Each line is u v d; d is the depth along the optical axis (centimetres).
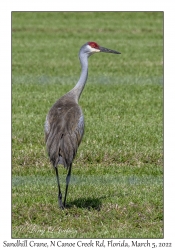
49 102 4500
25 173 3086
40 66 5969
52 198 2734
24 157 3253
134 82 5278
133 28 8444
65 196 2623
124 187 2884
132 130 3741
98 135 3616
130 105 4447
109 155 3300
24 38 7638
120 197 2747
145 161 3288
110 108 4350
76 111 2702
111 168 3155
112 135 3625
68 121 2620
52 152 2534
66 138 2559
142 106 4425
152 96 4753
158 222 2531
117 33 8088
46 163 3219
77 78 5488
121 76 5566
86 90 4941
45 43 7344
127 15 9338
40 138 3594
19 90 4903
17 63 6091
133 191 2822
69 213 2586
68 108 2712
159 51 6894
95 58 6494
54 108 2725
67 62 6225
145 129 3778
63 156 2525
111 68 5922
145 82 5284
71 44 7306
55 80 5353
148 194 2780
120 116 4122
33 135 3641
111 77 5512
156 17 9225
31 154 3300
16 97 4644
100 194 2795
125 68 5931
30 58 6384
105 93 4834
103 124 3888
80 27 8481
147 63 6172
